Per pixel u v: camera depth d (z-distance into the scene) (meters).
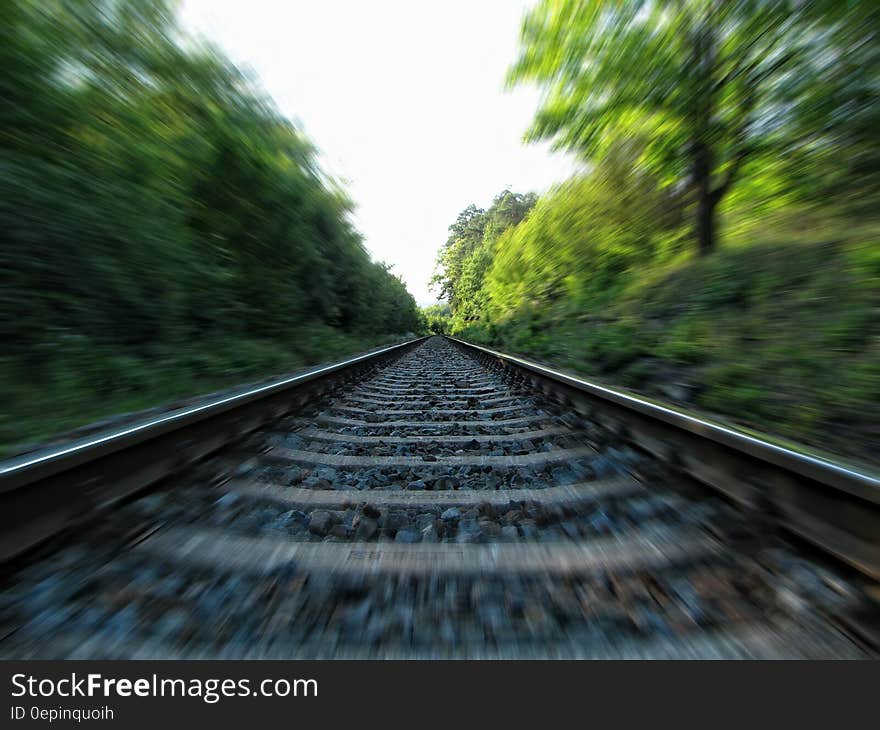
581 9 7.12
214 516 1.95
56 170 4.21
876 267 4.63
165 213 5.86
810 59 5.68
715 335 5.39
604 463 2.61
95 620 1.28
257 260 8.75
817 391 3.37
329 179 12.67
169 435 2.38
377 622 1.25
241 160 7.68
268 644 1.19
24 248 3.71
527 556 1.54
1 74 3.89
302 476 2.58
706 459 2.17
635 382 5.30
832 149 6.09
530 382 6.22
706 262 7.56
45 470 1.57
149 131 5.93
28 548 1.52
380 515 2.00
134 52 5.69
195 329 6.29
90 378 4.00
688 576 1.45
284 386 4.08
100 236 4.51
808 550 1.55
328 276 12.33
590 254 12.67
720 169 7.98
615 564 1.50
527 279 17.31
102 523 1.80
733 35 6.17
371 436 3.61
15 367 3.50
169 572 1.49
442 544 1.63
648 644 1.18
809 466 1.53
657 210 10.14
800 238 6.73
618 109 7.96
